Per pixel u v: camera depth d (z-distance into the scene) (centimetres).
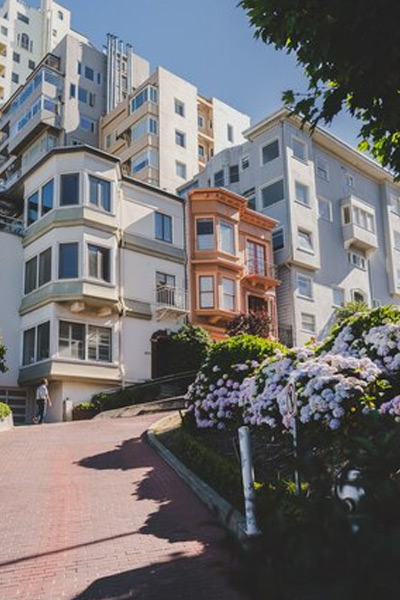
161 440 1497
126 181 3105
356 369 939
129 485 1104
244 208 3528
